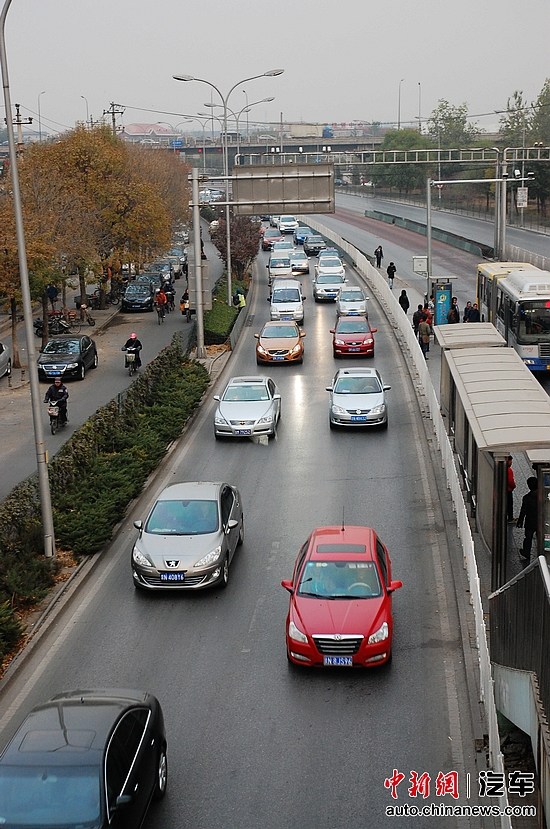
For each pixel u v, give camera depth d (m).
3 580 16.59
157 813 10.81
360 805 10.92
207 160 150.38
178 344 36.97
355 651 13.96
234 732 12.57
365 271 65.12
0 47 16.97
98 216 51.03
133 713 10.48
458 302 53.03
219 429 27.72
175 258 72.50
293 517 21.09
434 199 124.00
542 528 15.79
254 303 57.78
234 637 15.48
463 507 19.22
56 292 47.47
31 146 53.88
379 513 21.08
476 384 20.72
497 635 13.77
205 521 17.91
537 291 33.59
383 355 39.94
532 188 91.38
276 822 10.63
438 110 139.12
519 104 115.50
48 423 30.09
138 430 26.47
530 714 11.30
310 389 34.19
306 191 38.53
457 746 12.11
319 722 12.77
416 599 16.66
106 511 19.95
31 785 9.14
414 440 27.11
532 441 15.88
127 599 17.12
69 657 14.90
